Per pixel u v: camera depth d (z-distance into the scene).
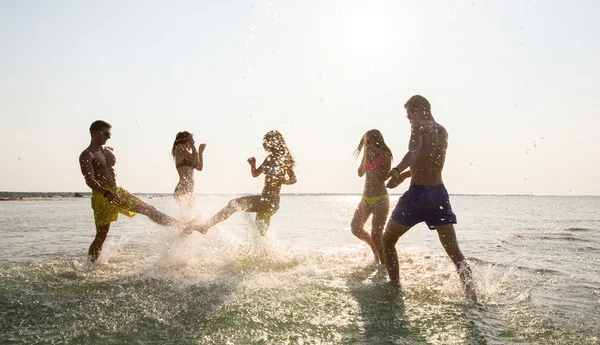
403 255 5.86
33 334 2.66
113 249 6.13
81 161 5.04
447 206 3.75
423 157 3.75
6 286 3.88
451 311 3.17
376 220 5.29
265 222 5.70
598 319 2.97
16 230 9.53
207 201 6.30
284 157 5.86
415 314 3.09
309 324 2.86
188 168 6.16
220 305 3.29
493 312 3.15
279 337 2.62
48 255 5.74
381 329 2.77
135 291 3.71
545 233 9.53
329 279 4.27
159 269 4.72
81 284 3.97
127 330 2.74
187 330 2.74
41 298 3.48
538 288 3.88
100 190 5.00
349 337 2.62
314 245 7.10
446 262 5.25
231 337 2.62
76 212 18.19
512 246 7.06
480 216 18.12
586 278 4.31
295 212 21.64
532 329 2.76
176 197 6.08
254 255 5.59
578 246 7.04
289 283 4.06
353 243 7.40
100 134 5.32
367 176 5.43
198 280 4.16
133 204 5.43
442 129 3.93
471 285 3.53
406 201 3.82
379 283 4.08
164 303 3.33
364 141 5.53
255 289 3.80
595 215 18.92
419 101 3.91
